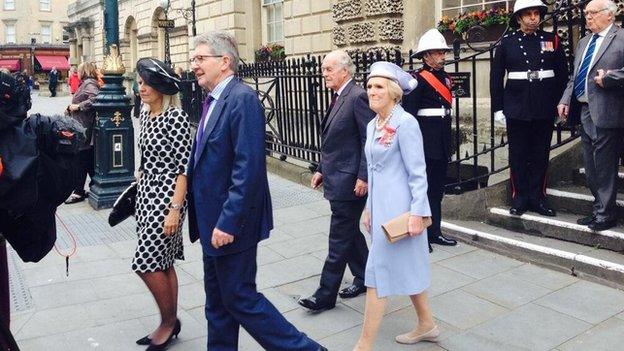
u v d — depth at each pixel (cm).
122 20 2716
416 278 341
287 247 569
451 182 661
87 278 500
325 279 419
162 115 352
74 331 400
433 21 973
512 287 452
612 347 357
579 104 511
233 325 332
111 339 389
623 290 436
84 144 307
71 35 3828
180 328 387
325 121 419
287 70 909
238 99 303
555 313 405
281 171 889
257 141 301
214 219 312
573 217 544
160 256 358
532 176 563
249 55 1505
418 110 526
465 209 609
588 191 571
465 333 381
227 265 307
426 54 527
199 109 1170
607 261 454
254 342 380
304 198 755
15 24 5922
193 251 566
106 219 688
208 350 337
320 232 614
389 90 336
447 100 527
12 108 257
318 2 1195
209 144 308
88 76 793
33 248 284
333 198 407
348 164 405
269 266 519
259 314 309
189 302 448
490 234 549
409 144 333
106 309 437
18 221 273
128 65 2730
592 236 499
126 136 747
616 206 506
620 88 464
